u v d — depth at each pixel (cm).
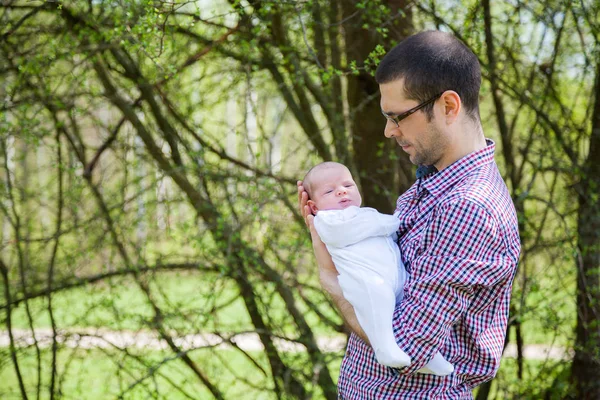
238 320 549
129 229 470
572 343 455
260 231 465
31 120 431
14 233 510
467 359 204
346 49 453
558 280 446
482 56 455
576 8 427
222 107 580
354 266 208
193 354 587
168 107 482
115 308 468
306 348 478
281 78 480
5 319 480
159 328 458
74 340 479
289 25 456
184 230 436
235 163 494
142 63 474
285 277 486
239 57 482
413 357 193
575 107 498
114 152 500
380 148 461
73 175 489
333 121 464
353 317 212
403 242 213
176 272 494
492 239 193
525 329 480
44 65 434
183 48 476
